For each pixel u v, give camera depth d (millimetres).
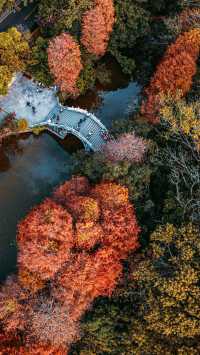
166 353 43531
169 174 54000
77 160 60969
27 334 47750
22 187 64125
